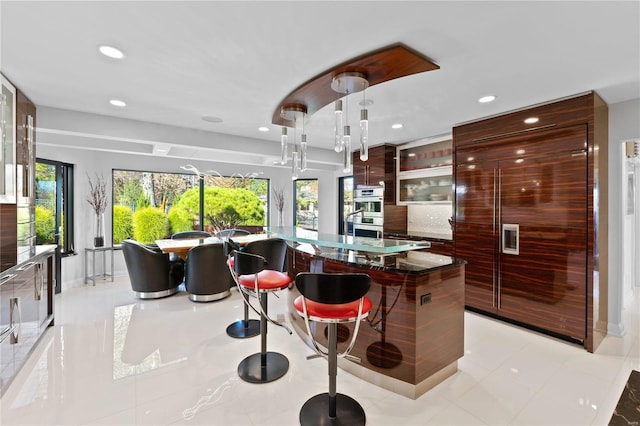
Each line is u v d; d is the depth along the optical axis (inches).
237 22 69.1
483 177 140.6
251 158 246.1
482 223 141.1
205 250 156.5
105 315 141.3
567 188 114.4
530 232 124.7
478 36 74.0
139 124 150.5
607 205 121.5
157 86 107.0
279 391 84.6
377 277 87.6
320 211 293.0
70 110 133.3
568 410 77.2
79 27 71.4
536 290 123.3
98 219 199.6
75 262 192.7
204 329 125.8
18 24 69.9
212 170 256.2
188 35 74.7
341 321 70.9
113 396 81.5
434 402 80.3
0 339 83.2
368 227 212.5
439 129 163.8
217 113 137.9
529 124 124.9
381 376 86.9
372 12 64.9
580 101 110.9
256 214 279.7
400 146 205.8
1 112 94.1
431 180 196.5
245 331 122.4
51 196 182.4
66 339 115.7
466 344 113.3
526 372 94.7
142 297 166.2
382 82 99.0
